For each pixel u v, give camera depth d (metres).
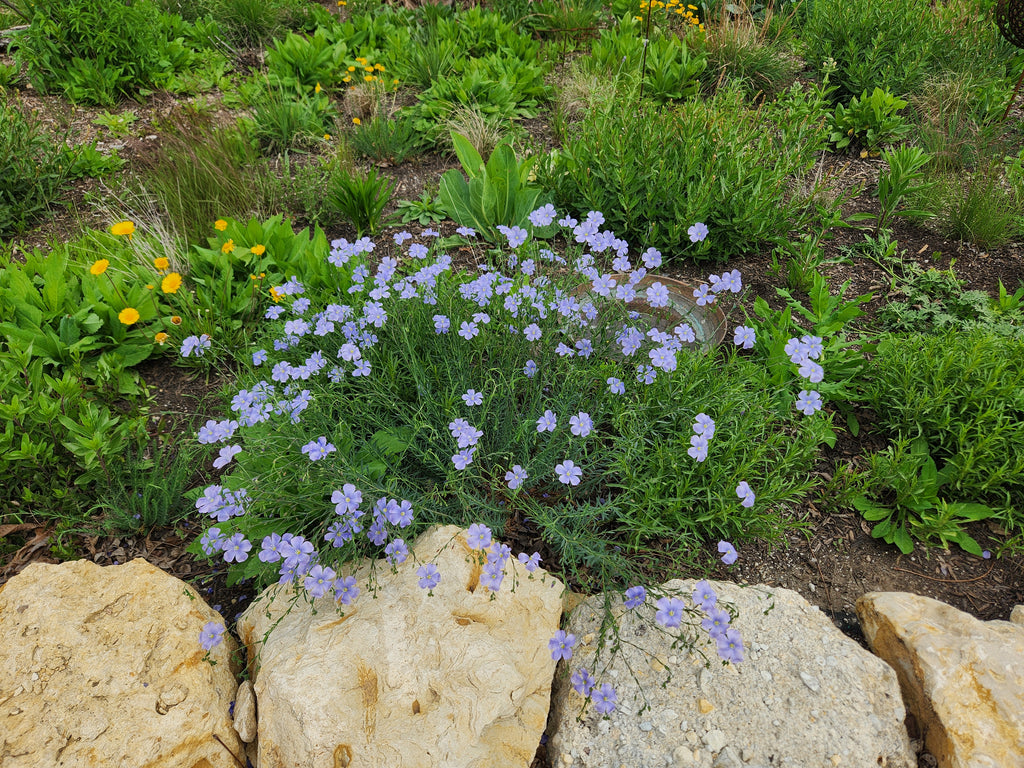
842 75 5.65
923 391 2.73
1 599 2.01
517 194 4.02
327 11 6.80
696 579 2.33
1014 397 2.58
